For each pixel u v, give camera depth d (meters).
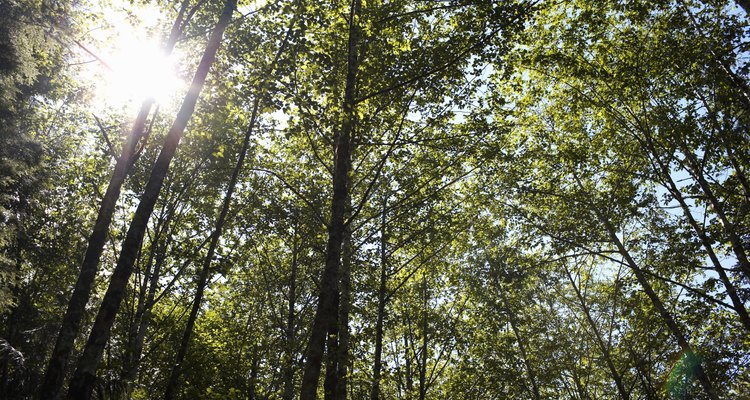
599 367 20.34
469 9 11.70
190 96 9.62
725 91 14.51
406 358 18.41
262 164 16.64
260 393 15.85
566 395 21.61
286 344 15.55
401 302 18.92
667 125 15.03
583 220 17.17
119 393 9.20
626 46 16.25
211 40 10.20
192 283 17.31
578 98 17.55
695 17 15.66
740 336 14.86
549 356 20.11
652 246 16.00
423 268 18.45
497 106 13.43
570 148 17.75
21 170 12.28
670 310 15.88
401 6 12.25
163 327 16.64
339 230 10.09
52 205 16.89
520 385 20.80
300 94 9.72
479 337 19.22
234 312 19.23
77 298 8.32
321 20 10.38
